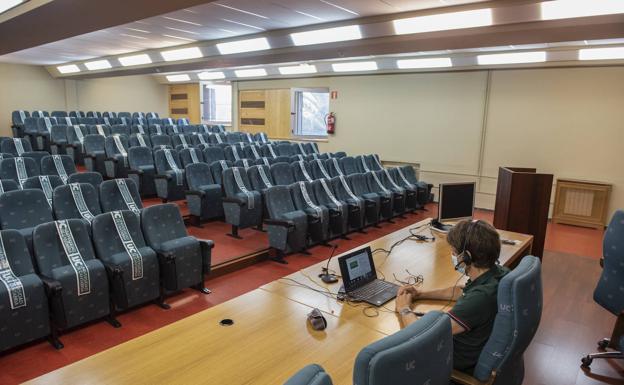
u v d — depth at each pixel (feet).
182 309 11.76
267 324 6.57
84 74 35.96
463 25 15.72
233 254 15.17
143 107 45.21
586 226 23.13
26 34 18.67
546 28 14.52
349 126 31.91
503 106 25.18
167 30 20.97
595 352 10.09
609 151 22.45
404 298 7.29
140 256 11.12
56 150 26.30
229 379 5.15
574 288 14.17
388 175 23.12
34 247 10.19
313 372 3.24
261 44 21.88
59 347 9.62
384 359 3.49
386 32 17.53
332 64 30.37
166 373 5.24
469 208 12.64
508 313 5.28
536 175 15.40
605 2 12.62
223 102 42.39
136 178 20.16
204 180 18.99
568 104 23.22
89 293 10.21
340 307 7.22
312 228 16.40
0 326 8.83
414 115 28.60
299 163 20.68
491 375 5.48
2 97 36.32
